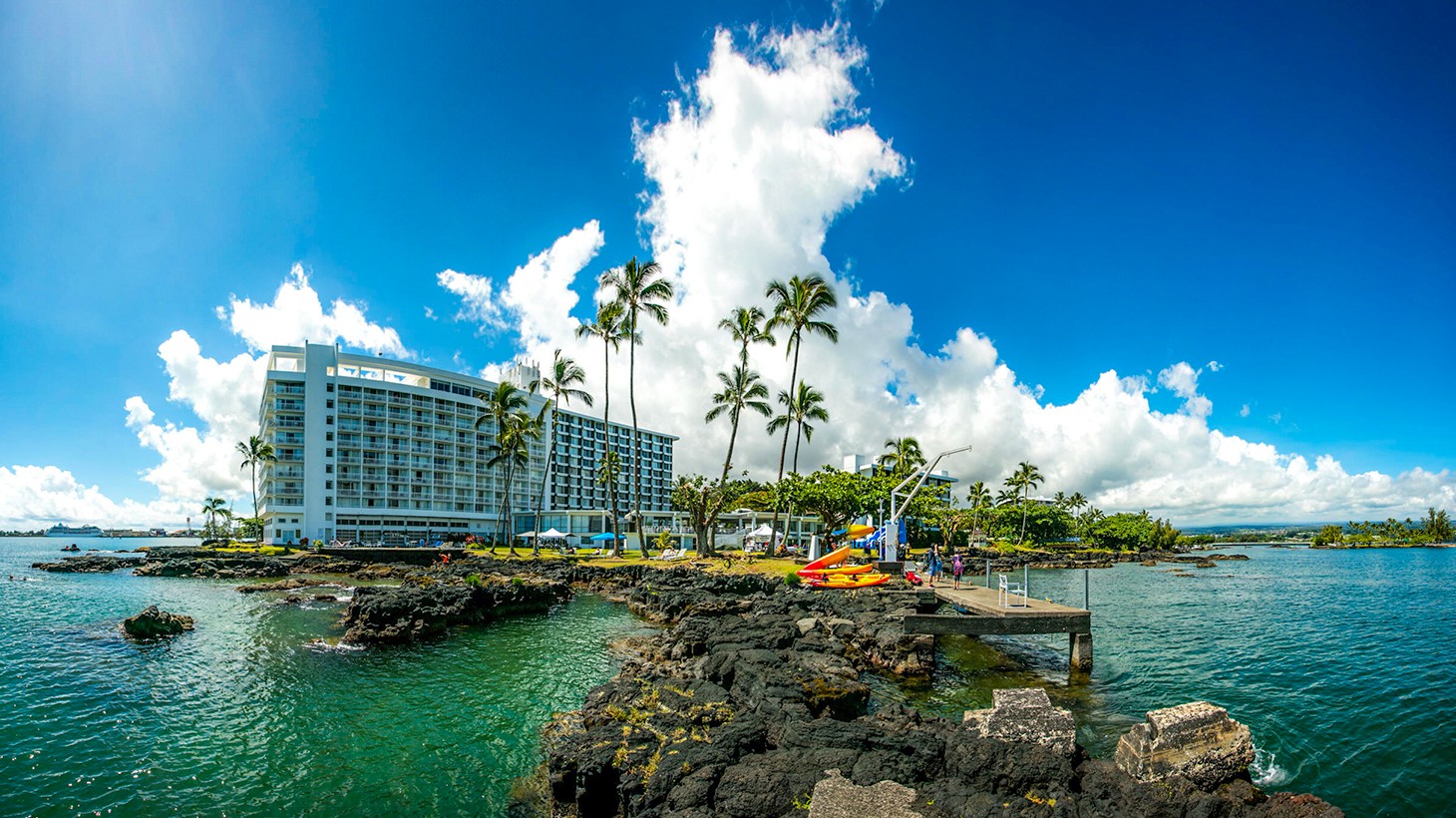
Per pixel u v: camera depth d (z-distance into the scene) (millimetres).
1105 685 21766
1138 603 46125
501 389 78688
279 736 16781
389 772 14602
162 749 15828
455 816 12617
